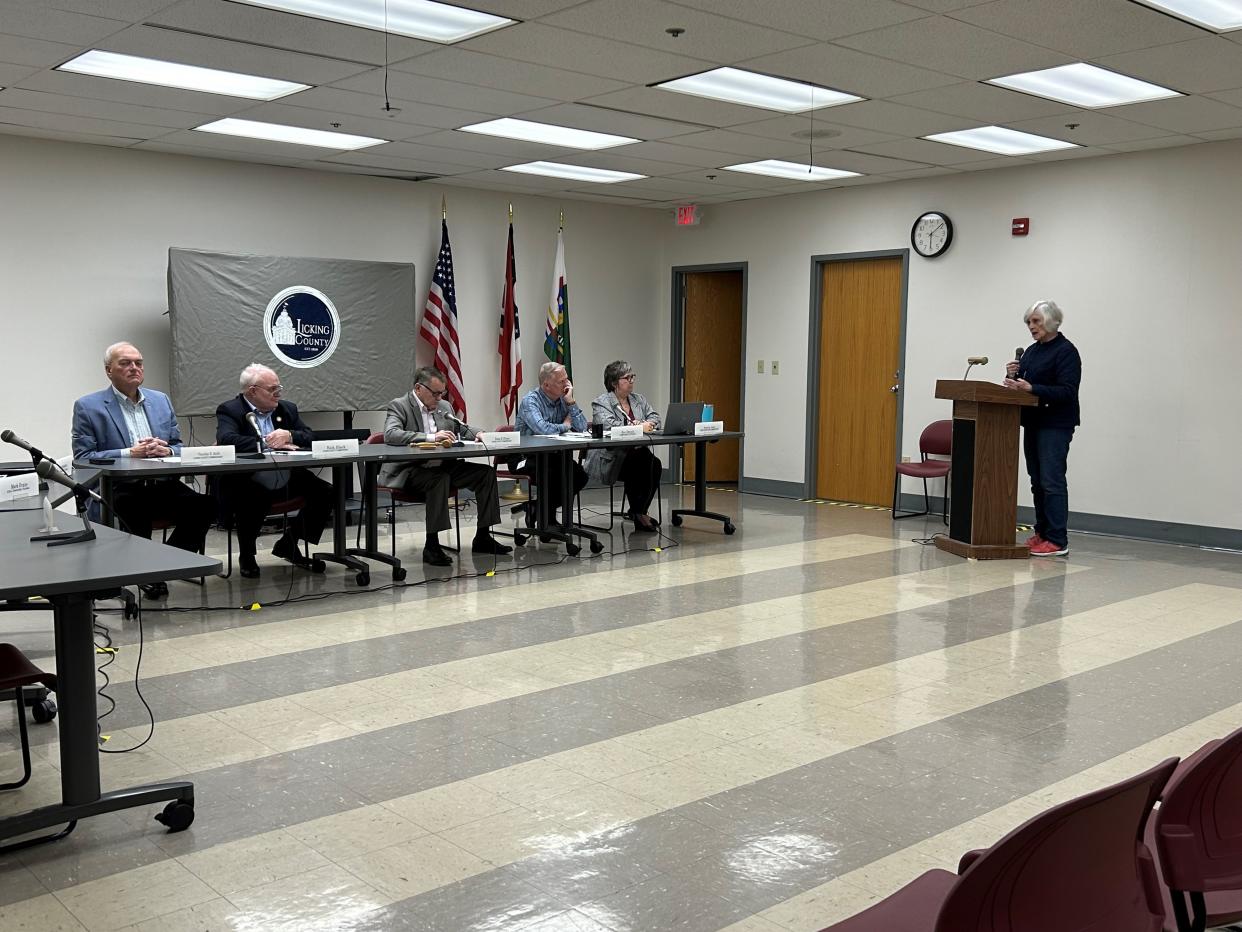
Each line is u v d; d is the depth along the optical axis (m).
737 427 11.07
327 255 8.66
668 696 3.98
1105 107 6.25
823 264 9.60
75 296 7.50
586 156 7.91
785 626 5.04
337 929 2.32
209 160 8.01
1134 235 7.58
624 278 10.57
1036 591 5.86
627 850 2.72
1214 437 7.27
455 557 6.74
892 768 3.29
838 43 5.03
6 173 7.17
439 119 6.72
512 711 3.80
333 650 4.57
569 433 7.13
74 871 2.57
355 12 4.68
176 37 4.99
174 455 5.40
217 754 3.36
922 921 1.71
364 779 3.17
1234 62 5.27
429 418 6.63
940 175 8.62
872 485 9.40
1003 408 6.81
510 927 2.34
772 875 2.59
